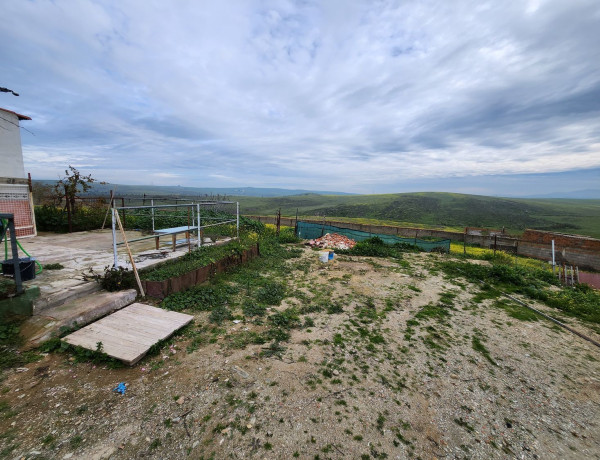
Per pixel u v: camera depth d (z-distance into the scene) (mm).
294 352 3434
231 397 2584
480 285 7137
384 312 4938
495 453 2252
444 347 3891
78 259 5293
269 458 2018
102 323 3518
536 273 9242
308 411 2494
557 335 4582
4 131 6859
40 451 1916
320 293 5664
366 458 2092
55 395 2436
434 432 2408
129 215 10086
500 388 3105
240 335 3738
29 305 3326
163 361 3045
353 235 13773
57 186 8656
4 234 3645
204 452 2020
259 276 6402
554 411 2807
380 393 2828
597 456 2301
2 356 2807
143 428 2178
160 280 4520
